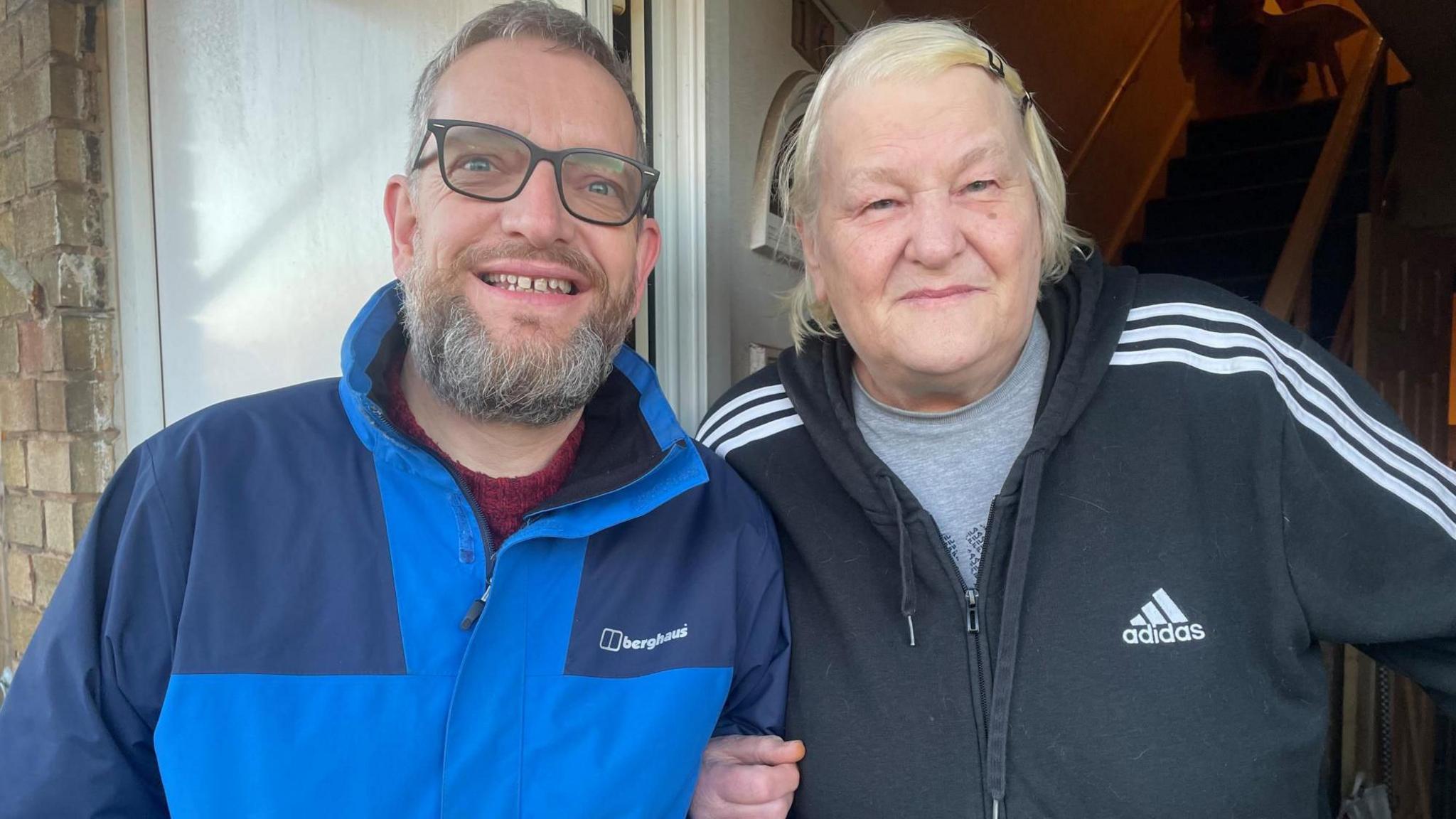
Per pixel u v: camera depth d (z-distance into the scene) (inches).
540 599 35.7
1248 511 36.2
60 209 70.6
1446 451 124.1
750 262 66.5
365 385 35.0
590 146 36.6
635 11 55.9
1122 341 40.1
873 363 39.8
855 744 37.8
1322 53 176.7
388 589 33.8
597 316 37.1
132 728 32.0
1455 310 147.1
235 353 65.6
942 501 40.8
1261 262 139.3
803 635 40.6
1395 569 34.5
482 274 35.8
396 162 54.1
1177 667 34.8
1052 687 35.4
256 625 32.2
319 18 58.2
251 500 34.2
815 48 74.7
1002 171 36.4
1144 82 163.9
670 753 36.1
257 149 62.7
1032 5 123.3
